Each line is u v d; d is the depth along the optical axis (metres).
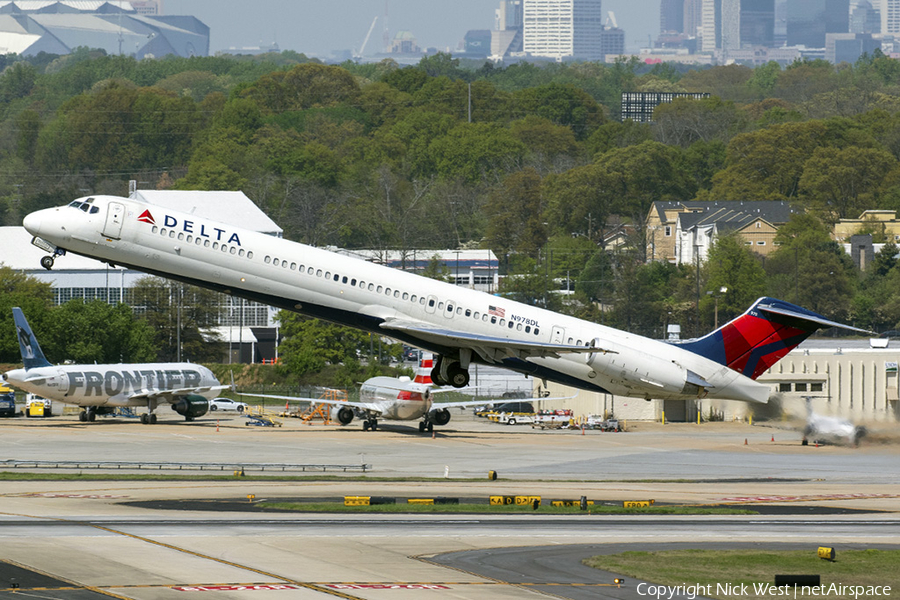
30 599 130.75
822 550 164.62
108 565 148.75
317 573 148.38
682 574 153.62
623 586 146.62
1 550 155.38
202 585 139.88
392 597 137.25
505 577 149.50
